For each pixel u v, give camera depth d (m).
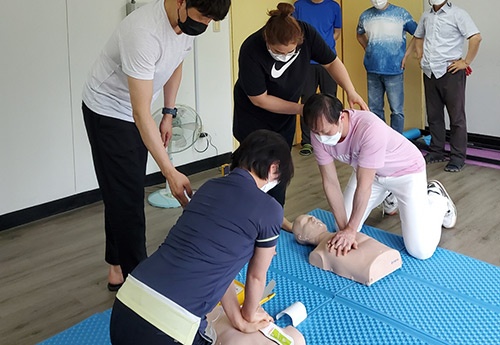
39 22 3.46
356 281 2.48
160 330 1.40
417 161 2.63
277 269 2.62
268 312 2.25
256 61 2.52
